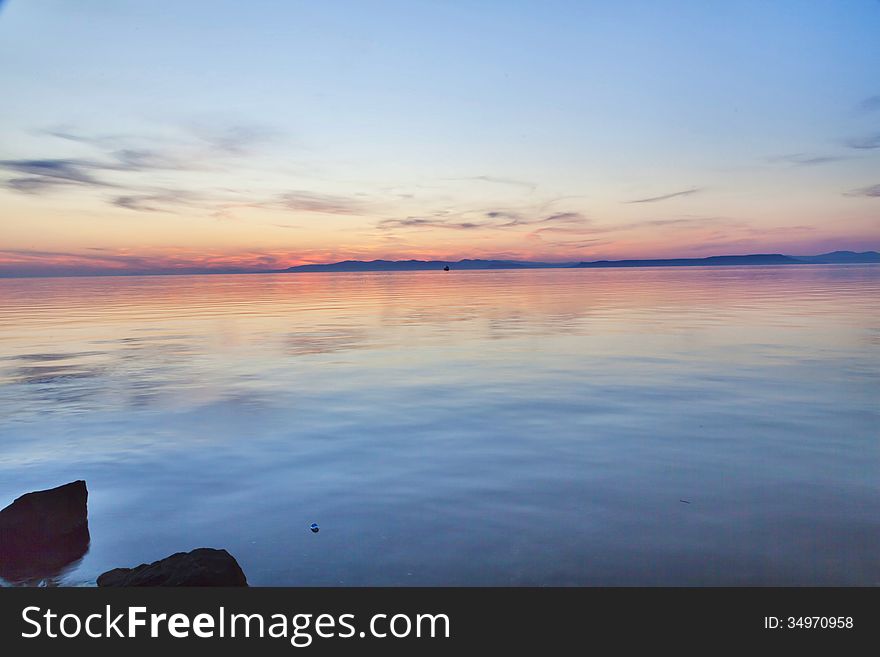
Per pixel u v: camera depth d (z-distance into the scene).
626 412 10.66
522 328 24.31
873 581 5.05
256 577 5.28
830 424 9.69
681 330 22.44
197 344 21.14
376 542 5.86
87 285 113.62
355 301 46.53
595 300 41.84
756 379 13.23
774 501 6.69
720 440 8.96
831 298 38.78
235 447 9.00
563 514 6.41
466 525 6.19
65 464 8.40
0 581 5.30
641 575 5.19
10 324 30.14
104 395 12.83
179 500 7.03
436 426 9.97
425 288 72.12
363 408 11.27
